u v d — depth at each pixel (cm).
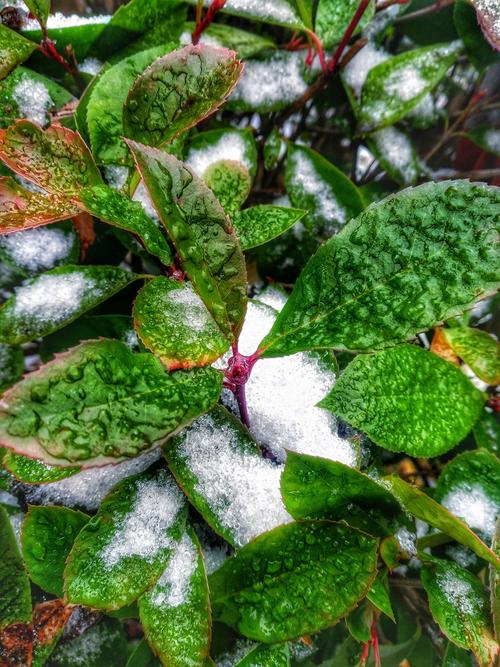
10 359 21
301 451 20
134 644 22
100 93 19
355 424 18
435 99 33
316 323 17
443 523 17
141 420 14
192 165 24
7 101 22
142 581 16
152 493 18
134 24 24
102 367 15
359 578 16
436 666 21
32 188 21
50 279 20
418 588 21
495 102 31
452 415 20
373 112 27
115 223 16
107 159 19
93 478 20
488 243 16
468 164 33
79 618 19
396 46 32
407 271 16
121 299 24
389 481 20
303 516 17
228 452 18
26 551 18
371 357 19
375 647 18
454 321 24
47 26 24
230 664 18
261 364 21
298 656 20
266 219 20
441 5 28
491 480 20
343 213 25
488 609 18
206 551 19
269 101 27
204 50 17
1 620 18
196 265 15
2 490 21
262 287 25
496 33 22
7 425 13
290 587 16
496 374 23
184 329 16
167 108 17
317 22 26
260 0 25
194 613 16
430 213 16
